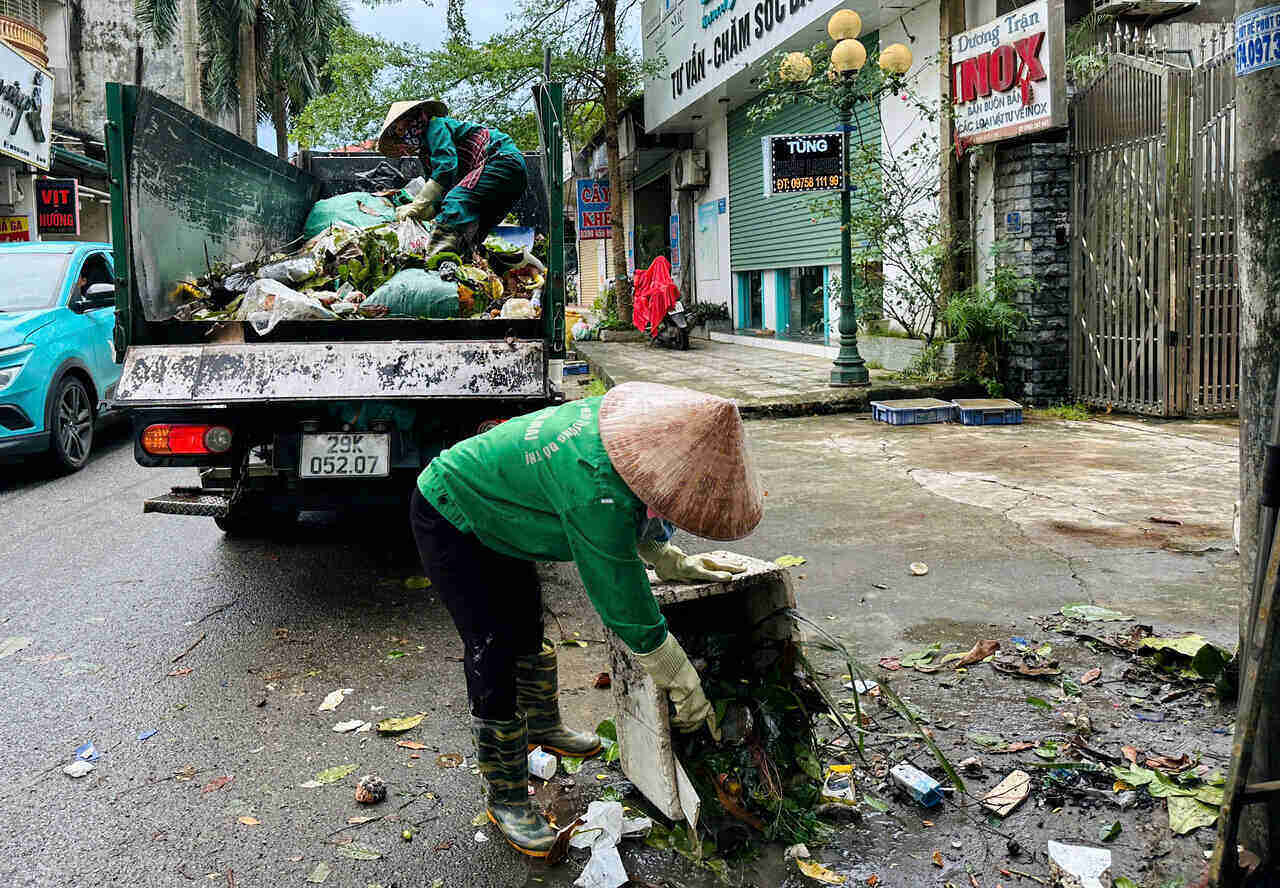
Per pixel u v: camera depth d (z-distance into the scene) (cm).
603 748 331
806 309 1588
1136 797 293
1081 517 593
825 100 1145
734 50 1553
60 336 827
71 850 283
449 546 272
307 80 2944
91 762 336
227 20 2633
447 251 632
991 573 499
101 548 610
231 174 646
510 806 282
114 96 483
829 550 550
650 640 250
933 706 358
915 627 432
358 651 436
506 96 1888
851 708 357
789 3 1332
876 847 276
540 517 254
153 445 490
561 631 452
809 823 282
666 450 233
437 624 470
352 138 1955
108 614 488
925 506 636
